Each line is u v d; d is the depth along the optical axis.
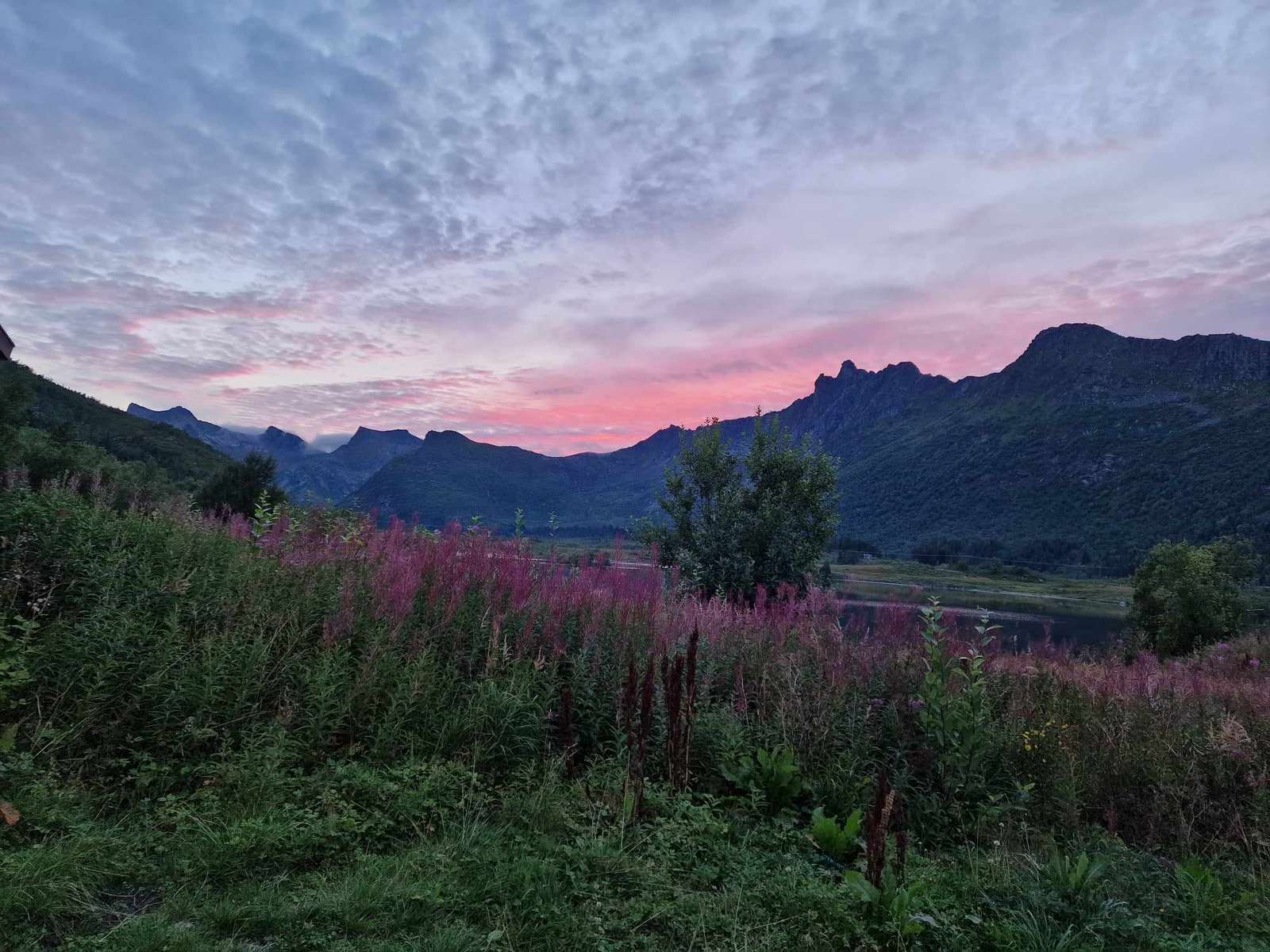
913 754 6.16
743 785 5.69
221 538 8.16
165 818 4.34
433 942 3.29
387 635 6.23
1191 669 11.46
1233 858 5.54
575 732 6.04
